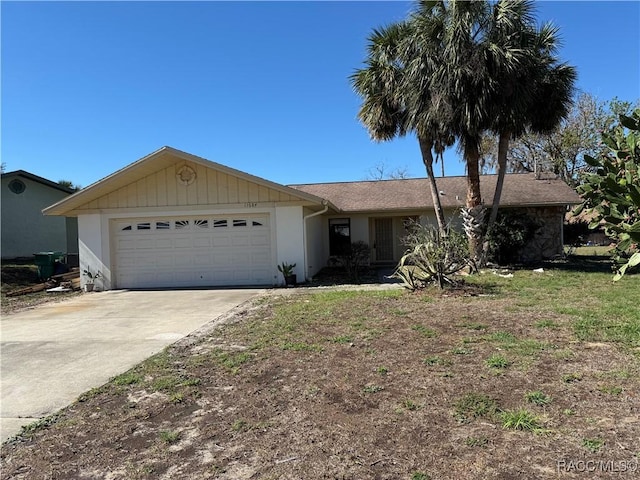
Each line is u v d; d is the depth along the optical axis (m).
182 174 13.74
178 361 5.58
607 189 2.91
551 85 13.58
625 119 3.02
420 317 7.26
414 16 12.86
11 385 5.00
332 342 6.00
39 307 11.10
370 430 3.42
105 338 7.21
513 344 5.41
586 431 3.20
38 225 20.83
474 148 13.81
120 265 14.10
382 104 14.23
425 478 2.73
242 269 13.75
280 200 13.46
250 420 3.74
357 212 18.28
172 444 3.40
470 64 11.96
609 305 7.76
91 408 4.23
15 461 3.29
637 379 4.14
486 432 3.27
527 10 12.24
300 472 2.90
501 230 15.70
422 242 10.88
